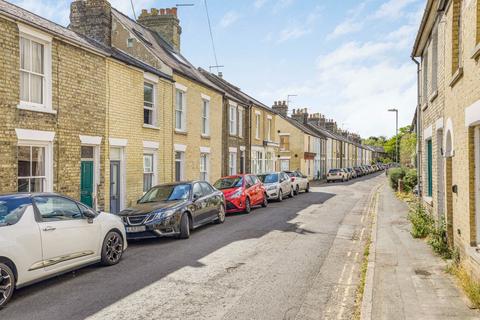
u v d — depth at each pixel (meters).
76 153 11.65
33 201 6.88
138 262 8.59
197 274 7.54
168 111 16.95
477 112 5.98
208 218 13.00
